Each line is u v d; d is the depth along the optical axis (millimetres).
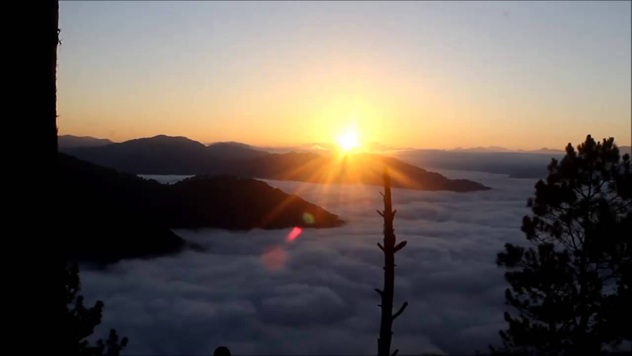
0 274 1908
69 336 2246
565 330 14508
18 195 1958
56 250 2131
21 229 1963
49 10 2115
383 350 3439
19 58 1971
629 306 13484
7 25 1943
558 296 14703
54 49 2156
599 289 14242
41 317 2021
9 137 1942
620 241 14148
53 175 2131
